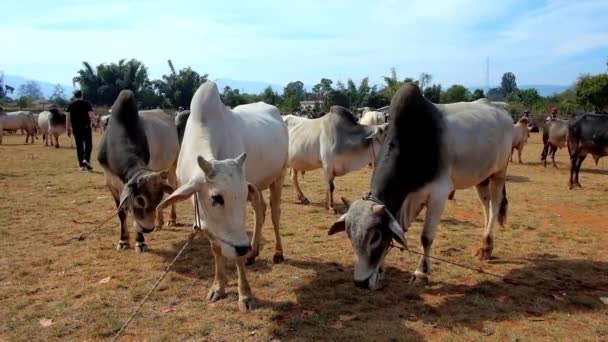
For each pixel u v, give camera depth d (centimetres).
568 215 812
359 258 420
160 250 602
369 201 442
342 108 872
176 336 388
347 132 845
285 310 436
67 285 490
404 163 471
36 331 395
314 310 435
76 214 780
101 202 866
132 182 509
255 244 552
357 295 469
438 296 470
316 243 639
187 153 438
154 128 677
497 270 545
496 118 568
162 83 5003
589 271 541
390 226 419
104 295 465
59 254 584
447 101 4622
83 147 1293
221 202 371
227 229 376
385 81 4575
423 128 483
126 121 590
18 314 423
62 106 5409
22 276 512
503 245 637
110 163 576
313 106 5325
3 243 623
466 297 467
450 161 507
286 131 605
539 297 466
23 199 888
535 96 4412
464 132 518
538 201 930
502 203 597
